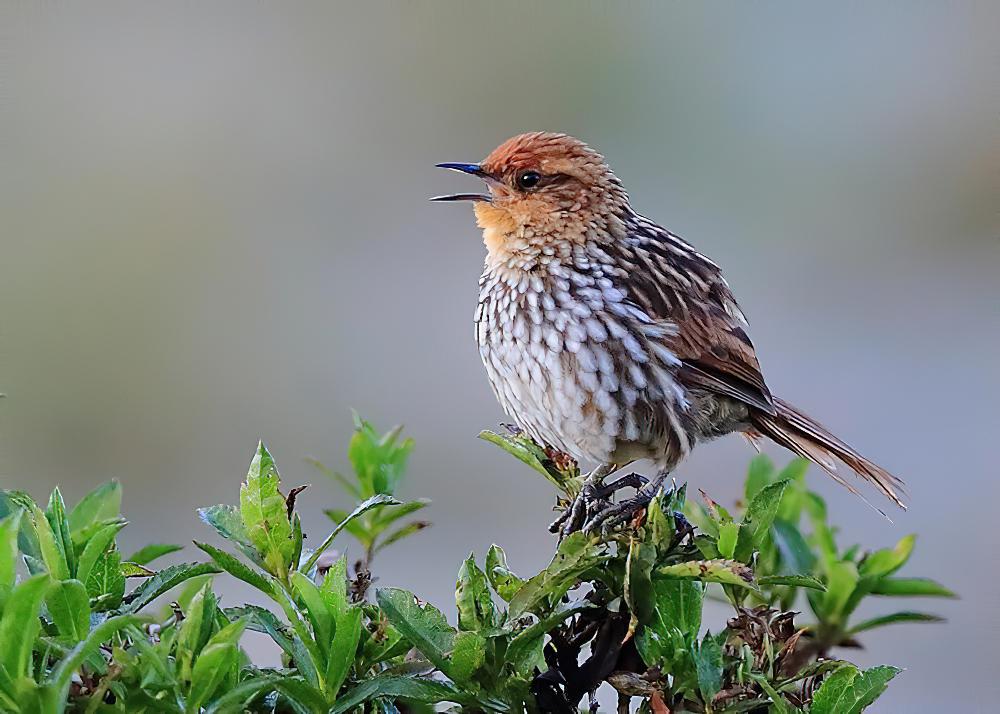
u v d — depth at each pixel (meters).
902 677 10.53
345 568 4.38
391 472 5.52
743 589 5.20
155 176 15.13
